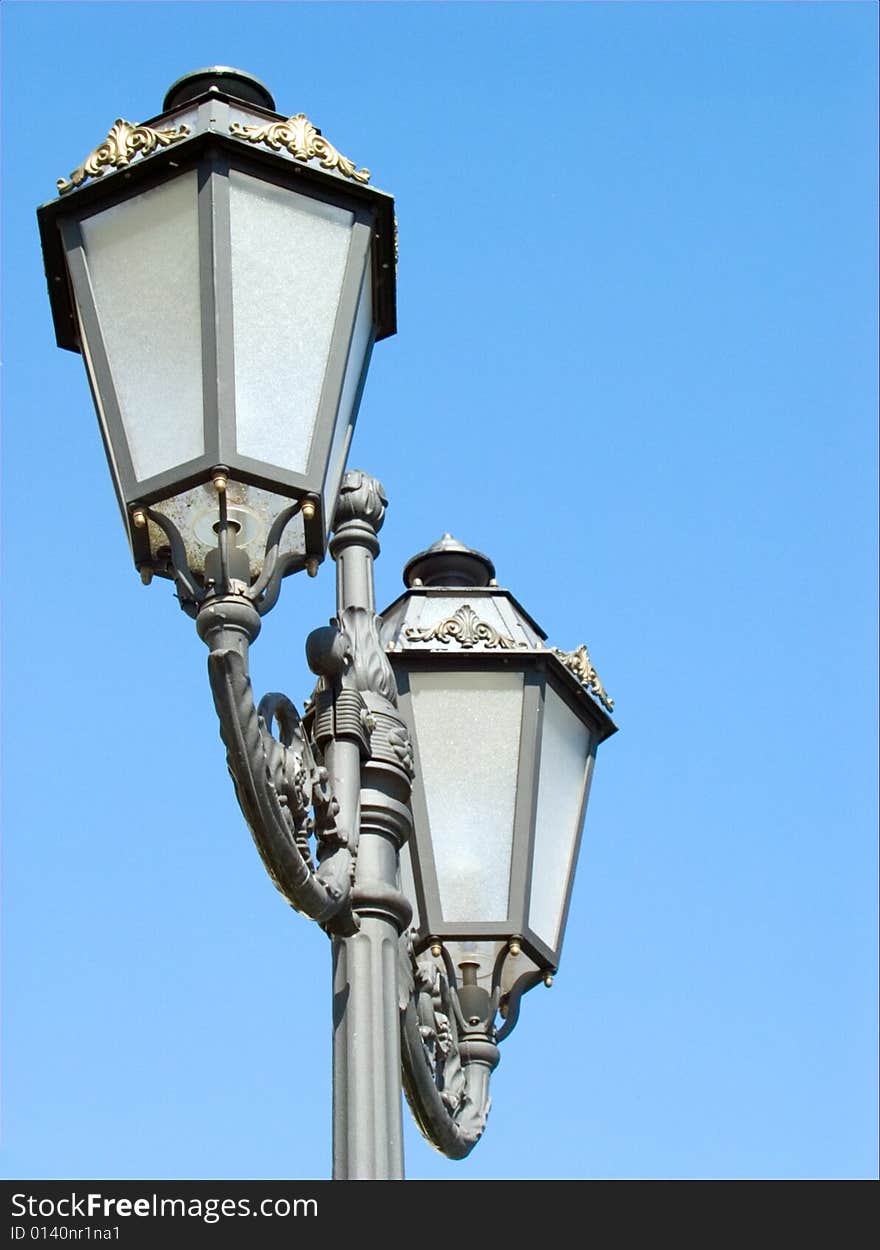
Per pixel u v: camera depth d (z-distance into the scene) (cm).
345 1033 470
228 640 418
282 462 430
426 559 668
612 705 617
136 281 446
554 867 583
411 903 533
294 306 447
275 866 433
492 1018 561
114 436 434
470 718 576
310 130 463
